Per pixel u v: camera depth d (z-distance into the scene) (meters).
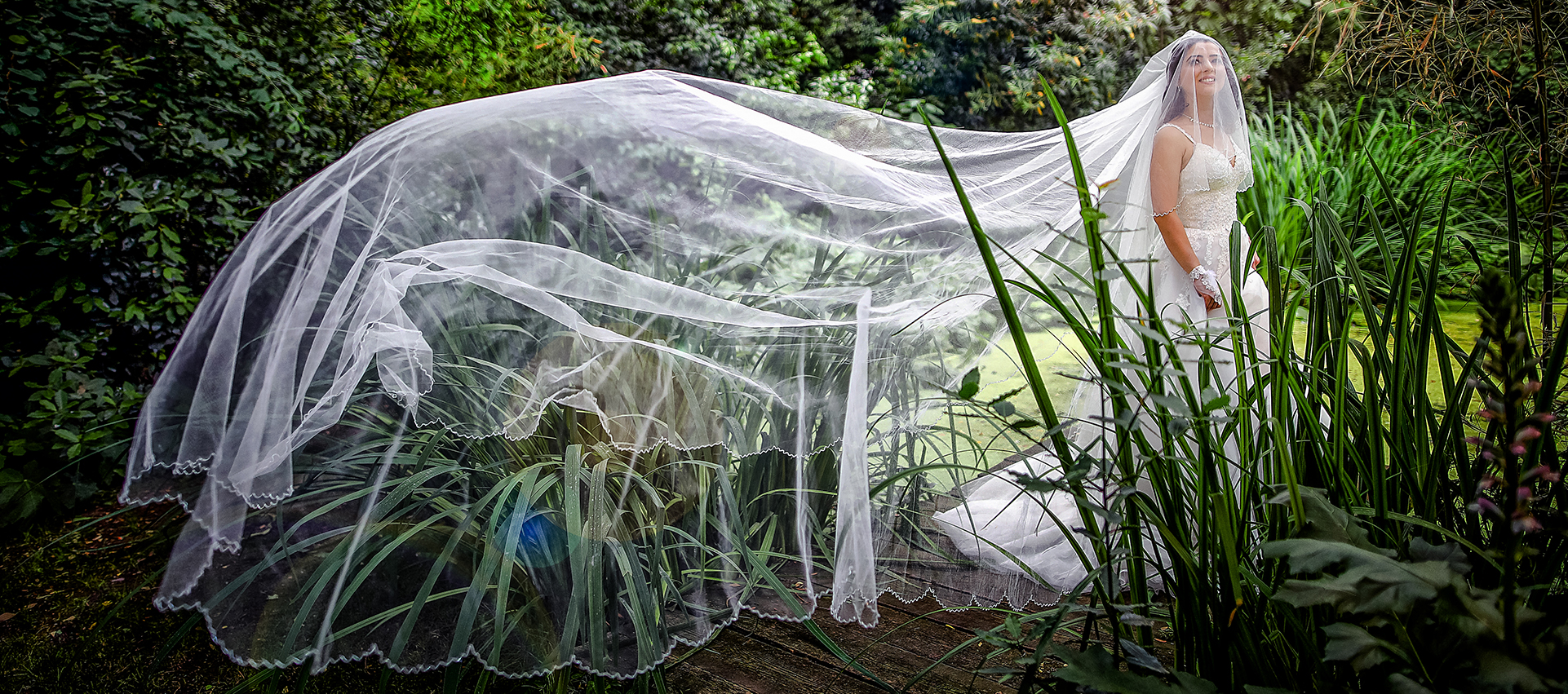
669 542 1.80
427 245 1.69
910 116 6.40
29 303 2.98
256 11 3.96
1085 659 0.99
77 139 3.02
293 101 3.74
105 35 3.18
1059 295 2.17
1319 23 1.99
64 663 1.90
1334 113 5.78
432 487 1.73
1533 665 0.78
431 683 1.74
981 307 2.07
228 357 1.54
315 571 1.46
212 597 1.45
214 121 3.38
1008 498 2.14
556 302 1.64
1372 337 1.22
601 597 1.52
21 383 2.99
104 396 2.90
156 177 3.16
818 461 1.98
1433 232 4.18
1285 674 1.07
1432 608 0.88
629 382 1.70
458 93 4.77
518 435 1.65
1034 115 6.66
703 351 1.81
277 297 1.59
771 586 1.72
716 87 2.12
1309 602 0.86
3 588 2.27
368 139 1.84
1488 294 0.78
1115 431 1.11
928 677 1.66
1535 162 1.51
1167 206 2.02
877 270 2.04
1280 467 1.15
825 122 2.18
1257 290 2.08
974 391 1.05
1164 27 6.23
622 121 1.85
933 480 2.07
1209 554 1.26
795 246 1.97
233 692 1.44
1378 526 1.09
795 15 7.54
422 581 1.56
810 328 1.86
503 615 1.42
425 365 1.55
